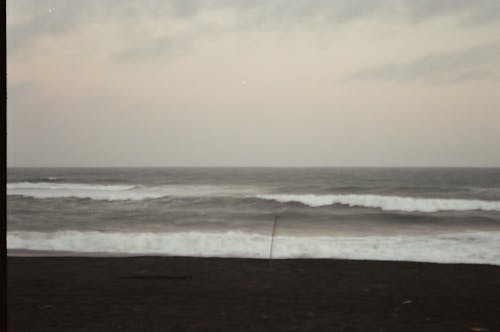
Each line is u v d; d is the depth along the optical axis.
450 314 5.62
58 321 5.22
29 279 7.75
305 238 12.71
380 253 10.93
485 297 6.54
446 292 6.84
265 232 15.05
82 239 12.87
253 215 19.56
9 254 11.27
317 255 10.85
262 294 6.68
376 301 6.29
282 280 7.68
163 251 11.59
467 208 20.80
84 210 21.08
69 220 18.14
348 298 6.45
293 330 4.93
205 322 5.20
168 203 23.25
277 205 22.48
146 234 13.23
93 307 5.87
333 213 19.84
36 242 12.66
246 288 7.07
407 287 7.18
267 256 10.84
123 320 5.27
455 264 9.12
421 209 21.28
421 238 12.59
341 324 5.16
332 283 7.44
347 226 16.53
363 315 5.55
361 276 8.01
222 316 5.47
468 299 6.42
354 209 21.25
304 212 20.22
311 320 5.32
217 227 16.50
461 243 11.81
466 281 7.62
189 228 16.25
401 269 8.62
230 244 12.07
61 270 8.55
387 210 21.14
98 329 4.91
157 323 5.15
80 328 4.95
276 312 5.68
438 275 8.09
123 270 8.53
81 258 9.83
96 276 7.98
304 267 8.82
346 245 11.83
